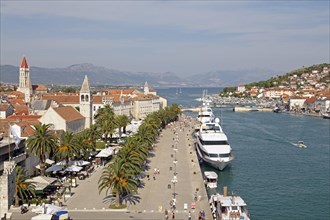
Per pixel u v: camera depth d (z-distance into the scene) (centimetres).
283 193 11638
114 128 17700
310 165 15525
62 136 13825
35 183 9206
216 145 14938
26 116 15700
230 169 14725
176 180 11156
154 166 13450
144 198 9494
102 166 13125
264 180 13138
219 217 8412
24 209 8062
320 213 9956
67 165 11600
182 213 8412
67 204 8850
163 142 19488
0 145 9781
